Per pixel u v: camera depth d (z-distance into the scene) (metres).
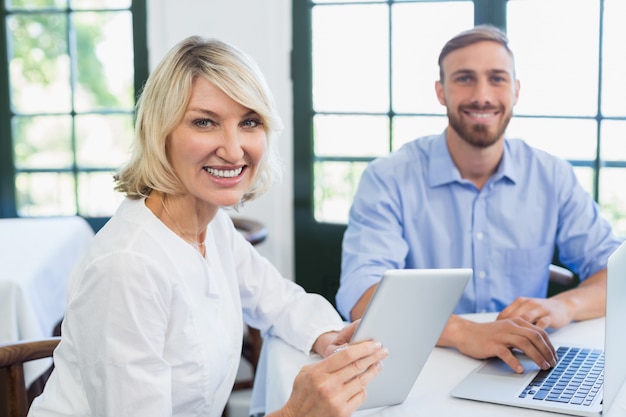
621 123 2.81
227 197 1.38
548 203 2.19
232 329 1.54
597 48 2.80
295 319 1.71
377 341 1.28
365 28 3.10
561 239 2.23
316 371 1.25
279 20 3.18
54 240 2.91
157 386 1.29
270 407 1.65
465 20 2.96
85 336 1.29
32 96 3.48
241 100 1.33
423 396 1.47
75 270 1.37
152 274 1.29
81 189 3.50
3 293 2.42
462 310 2.17
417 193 2.17
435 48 3.03
